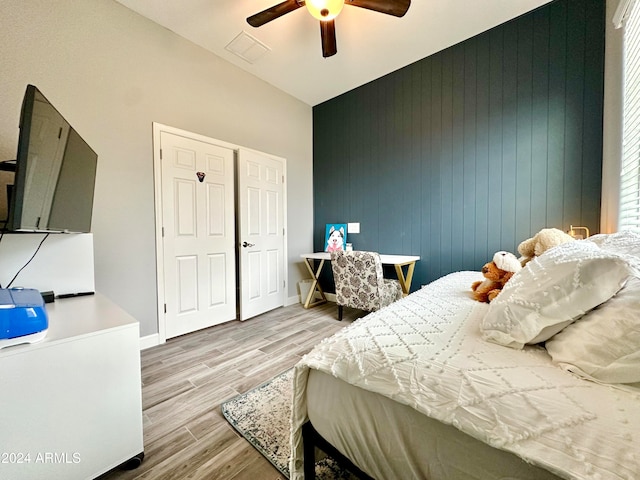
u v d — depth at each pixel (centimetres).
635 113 148
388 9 187
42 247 147
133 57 215
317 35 242
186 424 131
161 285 233
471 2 211
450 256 272
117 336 104
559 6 212
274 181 333
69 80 186
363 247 338
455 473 56
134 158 218
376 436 69
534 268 91
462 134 261
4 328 84
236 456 113
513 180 236
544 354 73
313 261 386
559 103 214
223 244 282
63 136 119
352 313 315
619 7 150
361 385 70
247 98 302
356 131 340
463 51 256
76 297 152
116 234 209
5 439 83
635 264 67
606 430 46
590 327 66
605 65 194
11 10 165
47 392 90
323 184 380
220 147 277
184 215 249
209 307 270
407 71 292
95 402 99
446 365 68
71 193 132
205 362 195
